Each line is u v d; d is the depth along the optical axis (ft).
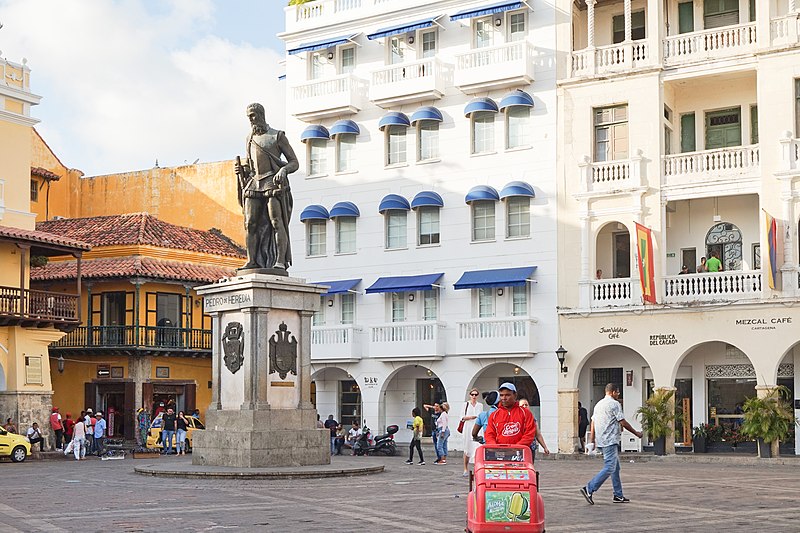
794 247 125.18
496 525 42.24
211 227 202.90
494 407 65.36
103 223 186.80
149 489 72.33
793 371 128.88
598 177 138.72
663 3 138.72
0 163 148.05
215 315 86.94
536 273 142.41
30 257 157.99
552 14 144.56
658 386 131.23
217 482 76.43
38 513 58.75
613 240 142.61
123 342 170.50
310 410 86.53
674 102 140.15
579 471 99.76
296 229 162.61
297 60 164.35
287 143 89.15
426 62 150.71
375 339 150.61
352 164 159.02
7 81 150.10
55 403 177.27
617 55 139.64
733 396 132.05
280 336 85.25
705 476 90.53
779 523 54.24
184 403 177.27
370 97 155.02
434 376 152.97
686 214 138.00
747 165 129.49
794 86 126.93
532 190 143.23
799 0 130.41
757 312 125.49
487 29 149.89
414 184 153.38
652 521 54.80
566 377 137.90
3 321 140.87
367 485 75.36
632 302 134.41
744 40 131.23
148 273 170.50
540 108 144.46
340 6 161.27
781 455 124.16
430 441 151.02
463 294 147.74
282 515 56.44
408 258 152.87
